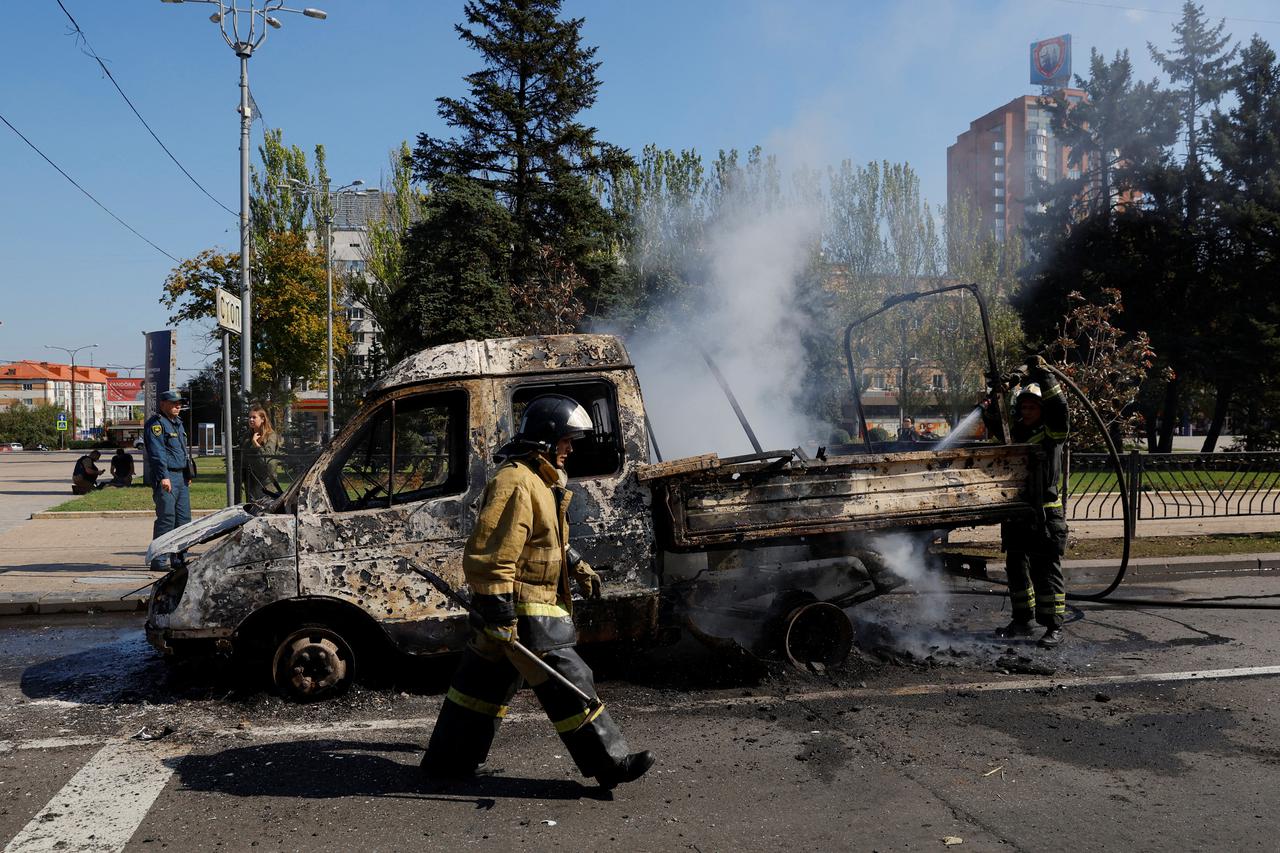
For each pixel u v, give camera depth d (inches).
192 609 200.2
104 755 174.6
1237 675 220.1
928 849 132.2
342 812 147.1
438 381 210.4
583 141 1031.0
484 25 1025.5
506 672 157.5
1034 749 172.9
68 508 639.8
